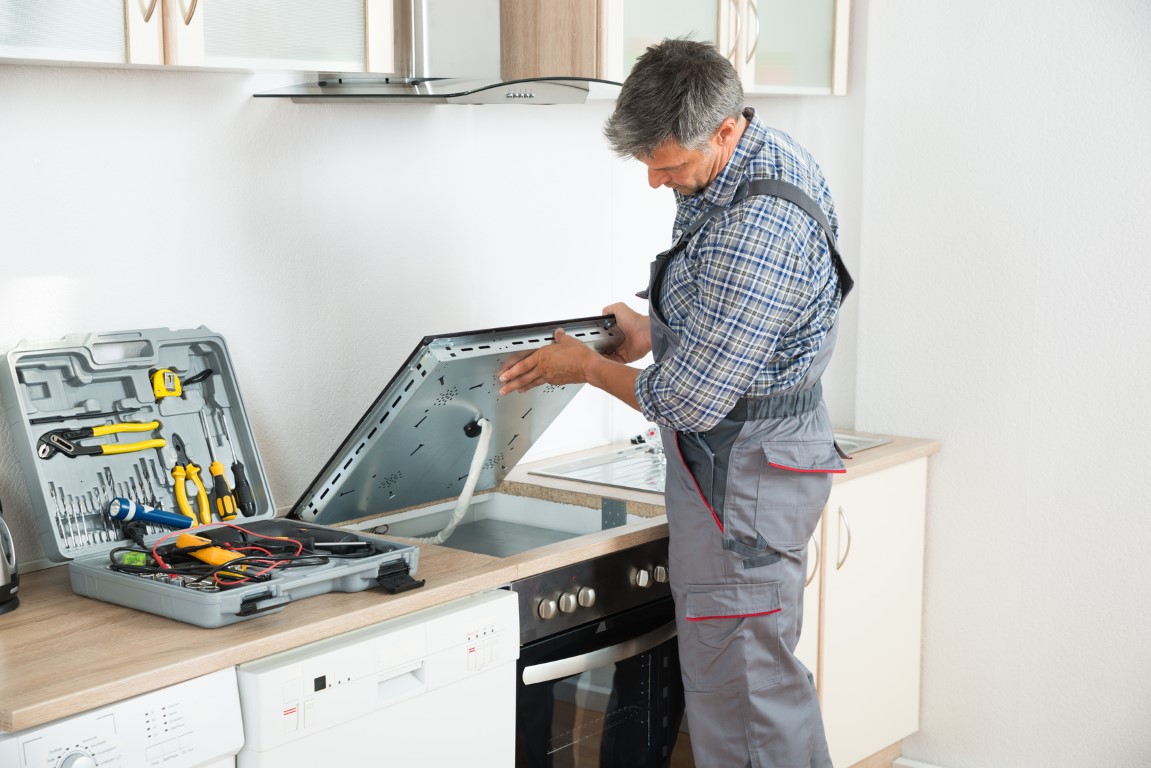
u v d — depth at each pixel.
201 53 1.74
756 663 2.07
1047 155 2.80
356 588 1.74
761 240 1.81
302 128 2.26
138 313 2.05
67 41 1.62
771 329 1.83
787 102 3.19
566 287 2.88
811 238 1.87
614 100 2.92
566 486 2.54
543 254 2.80
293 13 1.87
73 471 1.87
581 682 2.11
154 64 1.71
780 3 2.74
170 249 2.08
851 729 2.84
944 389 3.00
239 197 2.18
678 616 2.12
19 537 1.92
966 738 3.05
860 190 3.10
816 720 2.20
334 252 2.35
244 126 2.17
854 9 3.04
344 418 2.41
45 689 1.37
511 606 1.87
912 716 3.06
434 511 2.45
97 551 1.83
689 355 1.86
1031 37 2.80
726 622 2.05
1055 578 2.89
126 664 1.45
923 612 3.08
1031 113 2.81
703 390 1.86
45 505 1.81
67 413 1.87
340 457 2.06
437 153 2.52
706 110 1.78
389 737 1.70
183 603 1.59
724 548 2.02
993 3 2.84
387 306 2.46
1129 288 2.73
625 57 2.35
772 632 2.06
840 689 2.79
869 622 2.86
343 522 2.28
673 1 2.45
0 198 1.86
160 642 1.53
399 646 1.69
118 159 2.00
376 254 2.43
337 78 2.10
